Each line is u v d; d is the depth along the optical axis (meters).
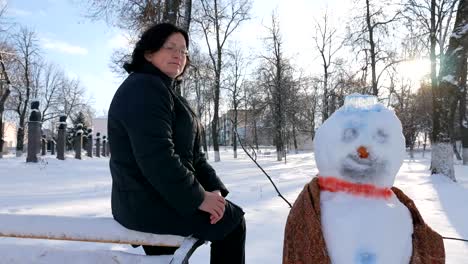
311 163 26.14
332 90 26.56
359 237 1.81
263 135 38.62
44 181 11.92
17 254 2.10
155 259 2.02
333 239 1.85
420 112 33.62
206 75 28.28
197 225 2.12
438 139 12.94
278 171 17.78
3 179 12.04
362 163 1.88
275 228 5.43
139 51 2.36
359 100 2.04
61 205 7.32
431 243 1.94
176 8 12.88
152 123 2.01
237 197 8.45
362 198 1.91
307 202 1.95
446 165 12.76
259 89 32.72
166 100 2.11
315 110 39.94
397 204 1.96
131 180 2.10
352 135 1.90
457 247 4.61
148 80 2.13
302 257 1.88
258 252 4.30
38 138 17.91
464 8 13.05
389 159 1.89
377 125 1.91
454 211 7.12
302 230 1.91
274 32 31.81
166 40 2.34
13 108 38.25
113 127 2.13
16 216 2.11
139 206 2.08
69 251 2.10
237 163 26.34
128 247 4.27
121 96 2.11
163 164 1.97
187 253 1.95
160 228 2.08
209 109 42.97
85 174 14.81
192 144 2.31
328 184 1.99
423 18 16.12
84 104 52.31
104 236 2.10
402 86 33.03
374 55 20.91
